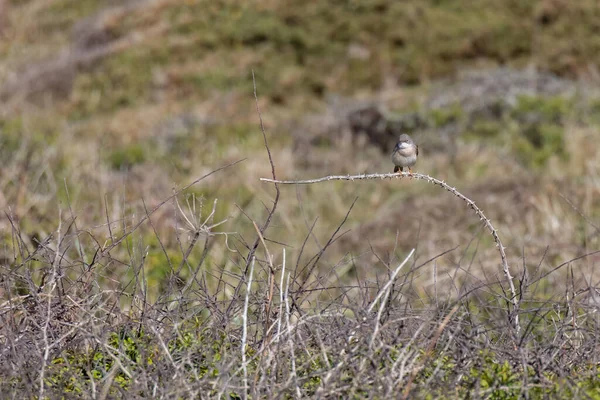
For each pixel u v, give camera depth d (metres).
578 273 18.45
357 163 34.50
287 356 10.05
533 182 27.75
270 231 25.47
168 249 17.95
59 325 10.77
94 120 44.81
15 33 59.06
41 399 9.18
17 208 18.59
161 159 34.25
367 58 47.94
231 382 9.53
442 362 9.73
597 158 29.83
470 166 33.00
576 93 39.00
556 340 10.56
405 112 38.22
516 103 37.34
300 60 48.81
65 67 49.81
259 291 11.38
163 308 11.17
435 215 25.95
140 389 9.38
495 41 46.91
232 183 29.19
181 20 51.44
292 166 33.12
